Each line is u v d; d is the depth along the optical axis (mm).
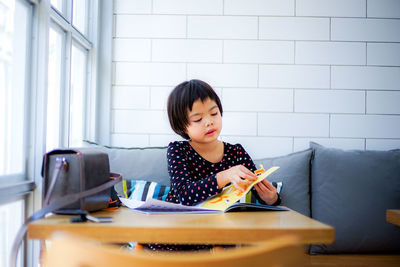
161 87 2033
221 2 2043
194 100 1230
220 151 1386
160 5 2041
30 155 1247
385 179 1706
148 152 1771
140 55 2035
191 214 945
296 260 500
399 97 2033
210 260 463
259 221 828
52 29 1472
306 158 1786
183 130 1327
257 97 2033
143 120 2025
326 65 2045
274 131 2027
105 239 733
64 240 501
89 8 1982
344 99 2039
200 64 2035
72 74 1760
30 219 754
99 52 2010
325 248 1657
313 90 2041
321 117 2035
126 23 2041
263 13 2045
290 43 2047
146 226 740
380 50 2029
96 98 1978
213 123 1248
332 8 2033
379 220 1658
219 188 1082
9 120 1159
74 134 1802
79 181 852
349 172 1724
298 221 833
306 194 1722
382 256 1627
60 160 862
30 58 1267
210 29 2039
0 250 1100
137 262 467
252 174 1052
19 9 1195
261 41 2043
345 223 1661
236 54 2037
